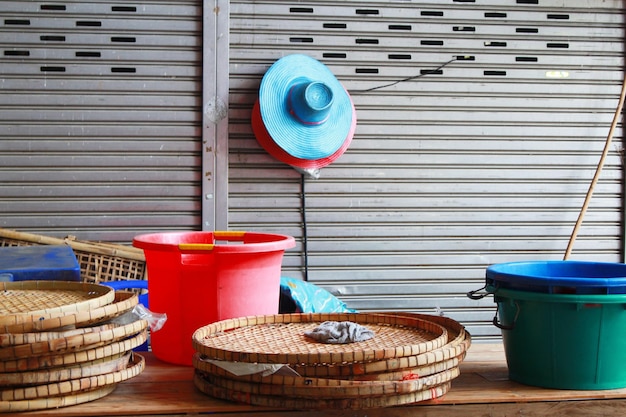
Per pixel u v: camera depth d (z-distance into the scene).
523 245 4.70
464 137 4.63
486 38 4.62
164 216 4.34
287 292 3.88
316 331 2.30
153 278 2.61
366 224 4.54
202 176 4.33
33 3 4.22
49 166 4.27
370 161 4.53
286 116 4.18
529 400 2.24
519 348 2.41
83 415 2.04
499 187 4.67
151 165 4.33
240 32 4.37
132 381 2.39
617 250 4.79
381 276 4.56
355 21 4.49
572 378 2.32
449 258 4.63
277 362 1.99
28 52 4.23
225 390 2.12
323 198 4.48
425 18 4.55
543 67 4.68
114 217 4.31
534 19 4.66
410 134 4.57
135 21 4.30
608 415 2.28
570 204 4.74
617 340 2.32
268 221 4.43
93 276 4.04
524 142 4.69
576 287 2.28
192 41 4.34
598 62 4.73
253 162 4.38
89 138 4.29
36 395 1.98
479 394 2.27
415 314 2.65
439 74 4.58
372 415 2.16
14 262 2.67
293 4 4.43
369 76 4.52
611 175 4.77
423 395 2.10
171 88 4.33
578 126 4.73
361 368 2.00
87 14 4.27
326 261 4.50
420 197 4.60
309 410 2.12
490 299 4.66
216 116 4.34
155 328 2.31
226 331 2.41
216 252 2.44
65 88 4.26
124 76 4.30
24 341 1.91
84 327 2.14
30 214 4.26
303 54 4.41
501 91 4.65
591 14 4.71
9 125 4.23
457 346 2.17
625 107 4.77
